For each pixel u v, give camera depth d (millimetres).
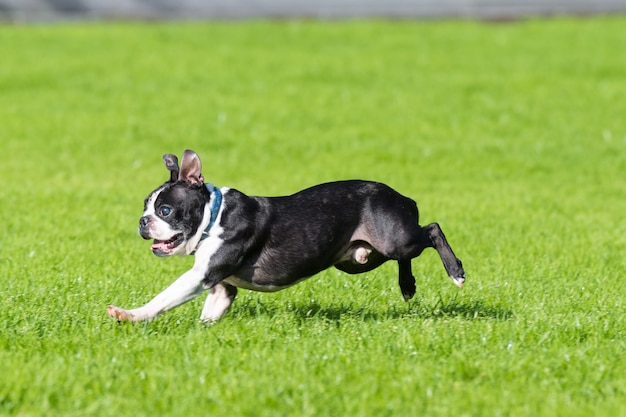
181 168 8914
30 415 7020
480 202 18250
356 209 9328
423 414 7117
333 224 9227
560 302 10484
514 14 44531
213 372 7781
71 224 15586
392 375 7855
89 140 24703
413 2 44938
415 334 8844
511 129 26406
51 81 31375
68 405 7227
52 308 9875
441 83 31766
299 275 9266
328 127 26500
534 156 23484
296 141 24969
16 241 14125
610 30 40125
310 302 10367
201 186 8953
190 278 8906
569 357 8336
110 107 28328
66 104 28547
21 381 7496
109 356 8242
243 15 45250
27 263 12453
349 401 7281
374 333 8961
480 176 21438
